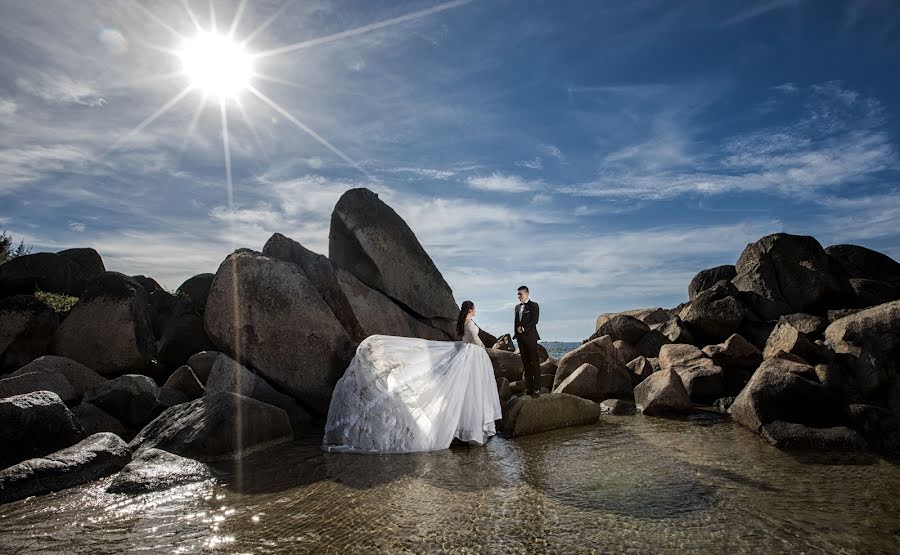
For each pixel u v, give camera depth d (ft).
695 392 38.42
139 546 15.42
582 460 24.04
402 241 44.57
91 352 38.50
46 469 20.93
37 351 38.22
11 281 48.44
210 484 21.27
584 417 32.63
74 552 15.07
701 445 26.63
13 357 36.99
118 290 40.68
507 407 31.55
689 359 41.47
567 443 27.61
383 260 42.80
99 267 59.93
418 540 15.44
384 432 26.86
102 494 20.16
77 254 58.49
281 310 35.22
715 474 21.58
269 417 28.14
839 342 35.42
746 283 51.70
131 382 32.04
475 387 29.76
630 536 15.51
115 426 30.42
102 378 35.76
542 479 21.13
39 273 50.01
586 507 17.90
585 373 39.86
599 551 14.55
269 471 23.04
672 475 21.47
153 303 49.83
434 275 46.11
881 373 28.73
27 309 38.06
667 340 50.96
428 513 17.57
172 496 19.86
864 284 47.98
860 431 26.40
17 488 19.77
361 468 23.38
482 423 28.94
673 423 32.42
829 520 16.62
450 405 28.40
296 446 27.96
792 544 14.92
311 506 18.48
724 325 47.01
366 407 27.78
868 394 29.12
